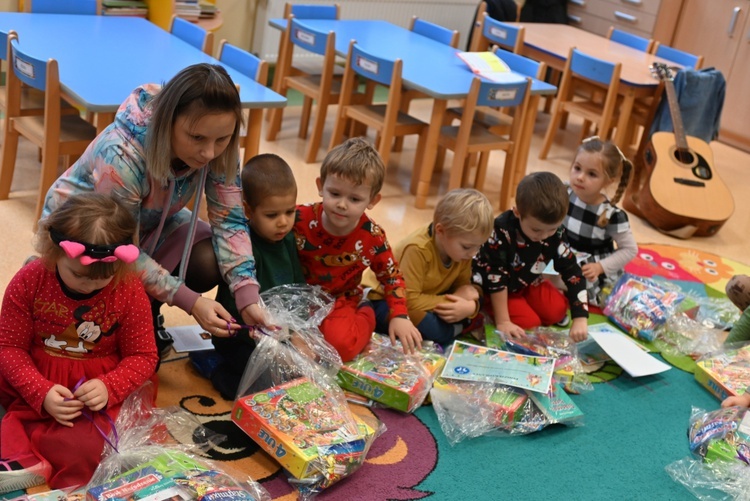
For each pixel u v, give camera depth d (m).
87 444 1.58
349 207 1.97
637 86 4.14
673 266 3.30
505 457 1.93
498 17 5.40
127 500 1.42
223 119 1.61
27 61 2.51
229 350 2.01
